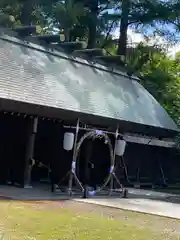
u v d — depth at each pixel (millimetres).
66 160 14188
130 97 17312
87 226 7492
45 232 6617
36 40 15242
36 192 11836
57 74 14414
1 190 11484
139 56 24359
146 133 16203
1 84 11516
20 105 11461
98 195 12695
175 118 21766
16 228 6688
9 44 13875
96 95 14977
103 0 22750
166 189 17875
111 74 18250
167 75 24391
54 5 20344
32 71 13266
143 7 22906
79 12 20969
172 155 20266
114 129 14438
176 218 9578
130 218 8969
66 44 16406
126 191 12969
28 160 12719
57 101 12625
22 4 20312
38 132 14586
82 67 16594
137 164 18297
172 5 22672
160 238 7090
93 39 23016
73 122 13133
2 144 13078
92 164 14617
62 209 9273
